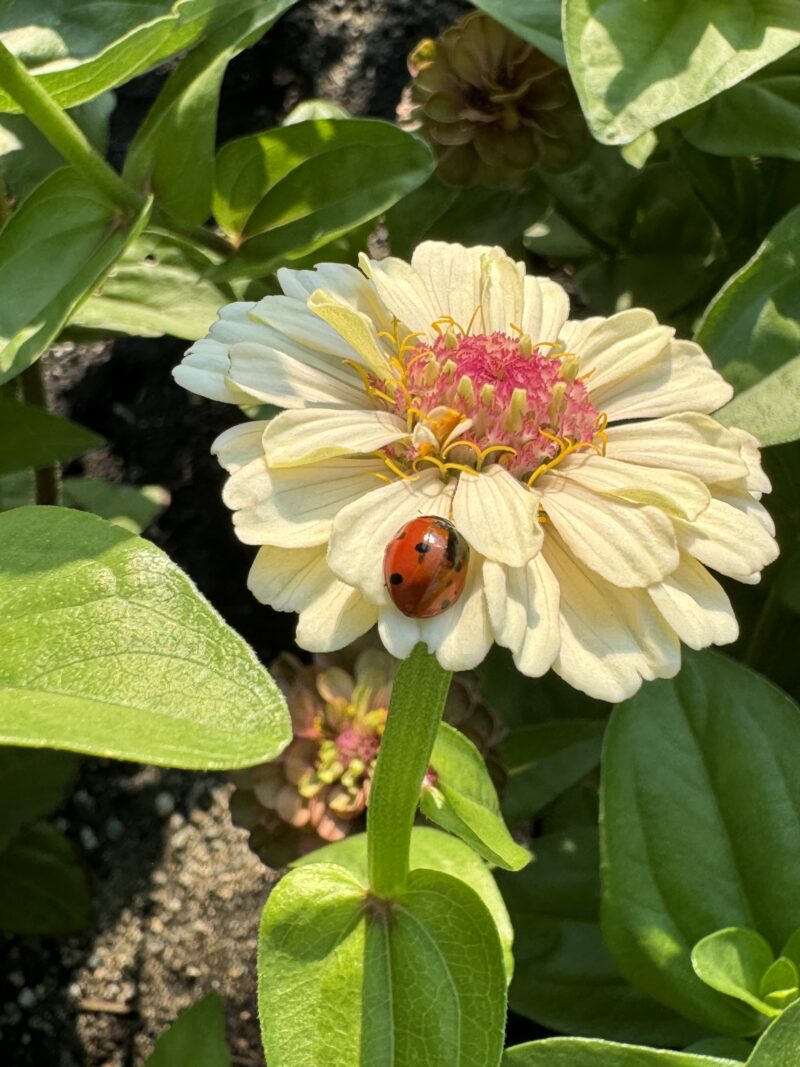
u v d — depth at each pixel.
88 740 0.08
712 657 0.13
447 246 0.11
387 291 0.10
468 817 0.13
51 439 0.16
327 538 0.09
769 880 0.13
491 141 0.16
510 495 0.09
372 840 0.11
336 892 0.11
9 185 0.16
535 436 0.09
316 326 0.10
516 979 0.15
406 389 0.10
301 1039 0.11
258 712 0.08
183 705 0.08
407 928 0.11
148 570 0.08
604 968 0.15
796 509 0.17
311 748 0.15
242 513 0.09
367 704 0.14
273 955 0.11
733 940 0.12
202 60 0.14
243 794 0.15
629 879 0.13
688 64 0.12
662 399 0.10
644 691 0.13
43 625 0.08
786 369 0.13
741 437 0.10
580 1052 0.11
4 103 0.12
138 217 0.13
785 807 0.13
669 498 0.09
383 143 0.14
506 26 0.14
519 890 0.16
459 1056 0.11
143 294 0.17
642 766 0.13
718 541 0.09
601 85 0.12
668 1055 0.11
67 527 0.09
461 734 0.13
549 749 0.17
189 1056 0.15
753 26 0.12
